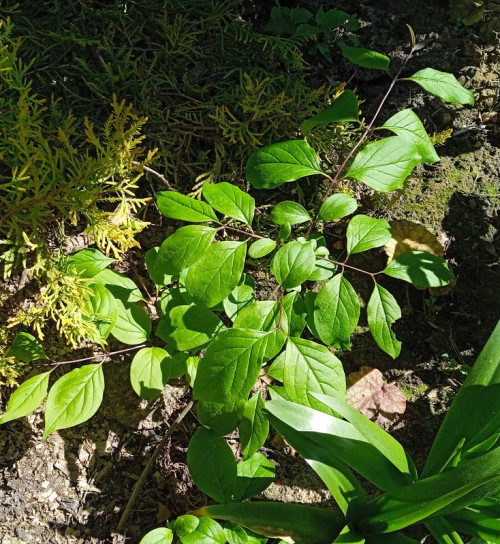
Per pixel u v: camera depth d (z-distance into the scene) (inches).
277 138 24.9
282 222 17.9
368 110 28.4
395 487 15.9
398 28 30.8
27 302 20.8
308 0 30.3
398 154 18.9
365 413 22.5
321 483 21.3
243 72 25.9
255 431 17.5
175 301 19.2
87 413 17.2
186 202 16.8
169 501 20.0
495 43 31.0
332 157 26.5
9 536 18.4
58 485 19.4
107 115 23.5
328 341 17.2
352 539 14.8
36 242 16.8
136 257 23.1
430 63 30.0
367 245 18.2
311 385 16.3
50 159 15.9
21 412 17.1
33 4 24.0
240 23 26.9
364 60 21.1
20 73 17.6
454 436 16.6
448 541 15.7
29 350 18.3
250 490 17.9
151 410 21.2
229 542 16.7
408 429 22.6
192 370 18.6
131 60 25.0
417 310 25.0
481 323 25.0
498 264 26.1
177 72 25.6
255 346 15.7
